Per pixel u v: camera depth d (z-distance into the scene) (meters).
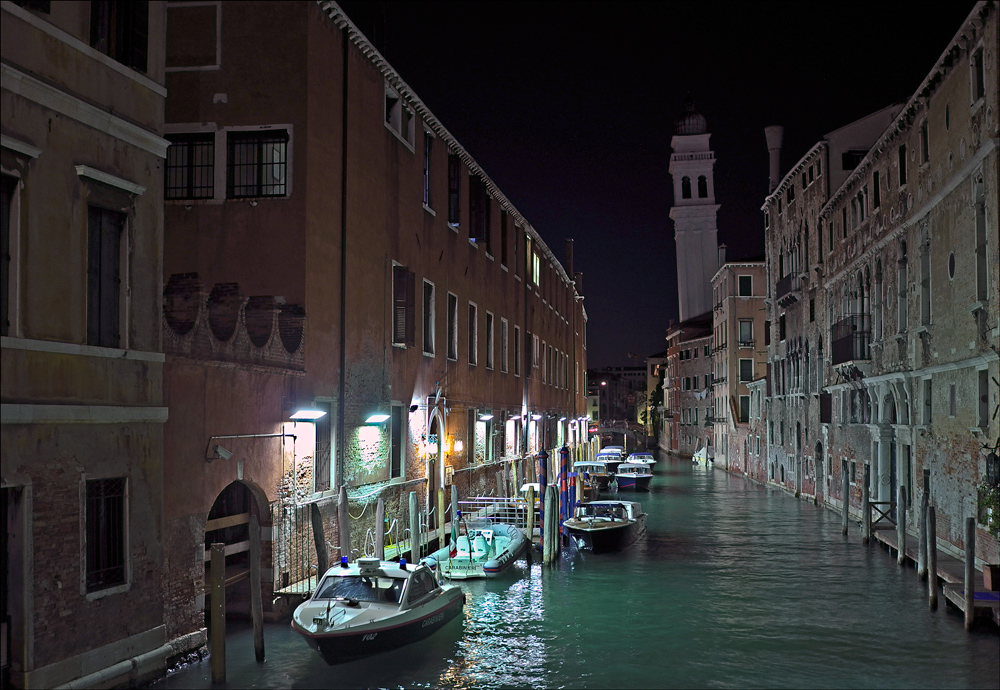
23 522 9.65
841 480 32.56
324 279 16.94
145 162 11.72
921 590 19.38
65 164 10.34
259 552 13.16
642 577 21.09
